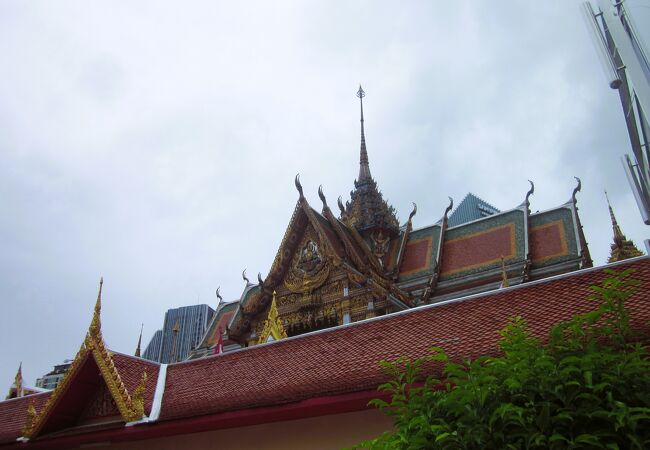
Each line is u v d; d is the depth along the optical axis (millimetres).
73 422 18719
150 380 18812
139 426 16859
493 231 46562
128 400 17062
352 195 55750
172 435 17266
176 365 19594
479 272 43719
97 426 17797
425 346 14328
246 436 16141
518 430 7199
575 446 6770
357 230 50812
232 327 38750
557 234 43406
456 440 7492
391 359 14336
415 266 47594
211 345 50219
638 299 11969
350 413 14688
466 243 47125
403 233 51562
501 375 7699
